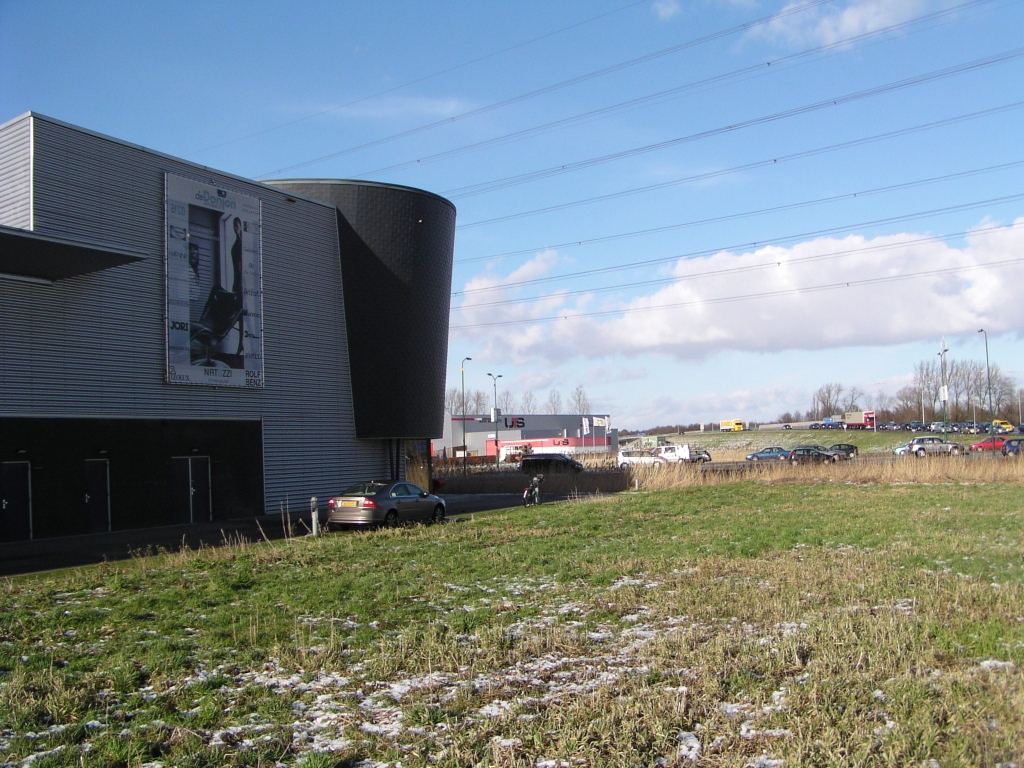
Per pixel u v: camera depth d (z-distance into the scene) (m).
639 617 10.02
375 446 32.81
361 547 17.38
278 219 28.70
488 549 16.61
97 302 22.34
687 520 21.69
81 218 21.88
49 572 15.38
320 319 30.44
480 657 8.30
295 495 28.83
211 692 7.36
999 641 8.04
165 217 24.39
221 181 26.39
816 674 7.17
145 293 23.72
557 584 12.52
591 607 10.63
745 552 15.04
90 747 6.07
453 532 20.06
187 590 12.49
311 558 15.73
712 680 7.04
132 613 10.86
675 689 7.04
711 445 98.62
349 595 11.96
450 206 35.34
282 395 28.52
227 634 9.58
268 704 6.96
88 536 21.42
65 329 21.52
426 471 35.81
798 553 14.86
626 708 6.48
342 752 5.91
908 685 6.72
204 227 25.69
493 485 38.94
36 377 20.78
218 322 26.00
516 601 11.23
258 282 27.62
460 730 6.23
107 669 8.14
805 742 5.62
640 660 8.02
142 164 23.83
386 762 5.75
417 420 33.31
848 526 18.67
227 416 26.33
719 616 9.88
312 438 29.75
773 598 10.56
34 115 20.84
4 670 8.29
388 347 32.19
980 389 112.06
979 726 5.76
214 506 25.62
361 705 6.98
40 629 10.04
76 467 21.64
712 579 12.31
